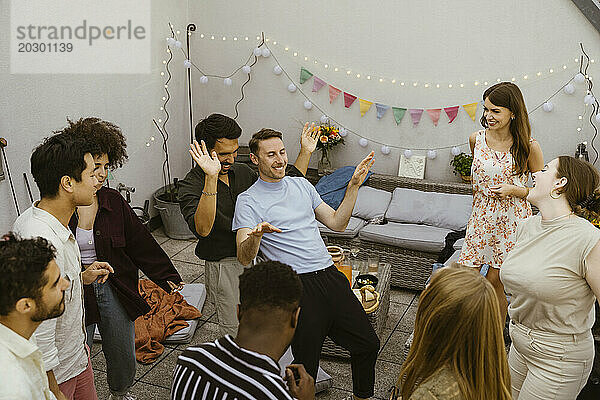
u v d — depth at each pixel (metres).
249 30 5.86
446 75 5.37
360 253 4.22
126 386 3.11
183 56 5.98
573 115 5.11
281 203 2.82
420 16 5.31
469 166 5.24
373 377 2.96
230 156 3.09
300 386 1.78
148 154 5.52
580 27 4.93
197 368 1.58
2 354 1.56
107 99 4.82
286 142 6.04
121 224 2.89
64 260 2.18
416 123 5.53
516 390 2.64
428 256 4.63
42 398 1.67
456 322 1.53
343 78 5.68
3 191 3.82
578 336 2.36
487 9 5.12
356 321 2.84
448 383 1.54
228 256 3.19
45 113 4.15
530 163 3.38
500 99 3.19
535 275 2.33
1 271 1.54
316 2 5.59
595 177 2.32
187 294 4.39
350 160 5.86
